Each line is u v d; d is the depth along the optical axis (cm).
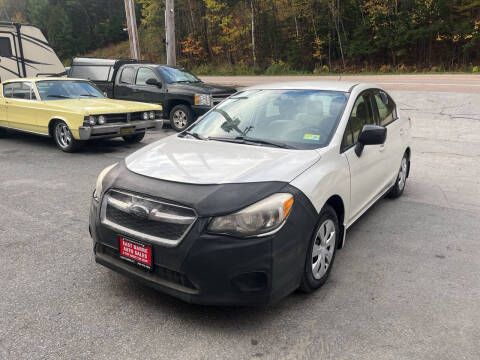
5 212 510
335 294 335
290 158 332
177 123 1178
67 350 263
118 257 311
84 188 616
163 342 272
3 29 1155
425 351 266
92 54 6712
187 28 5159
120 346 268
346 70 3972
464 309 315
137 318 298
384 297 330
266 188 288
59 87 932
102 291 334
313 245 314
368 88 474
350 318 302
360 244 433
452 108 1263
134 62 1319
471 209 548
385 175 496
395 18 3859
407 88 1692
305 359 258
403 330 288
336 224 353
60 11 6856
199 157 337
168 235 279
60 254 398
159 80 1194
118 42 6800
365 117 441
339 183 348
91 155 842
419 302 324
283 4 4384
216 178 295
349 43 4062
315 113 401
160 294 332
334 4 4078
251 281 276
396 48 3900
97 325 289
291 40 4356
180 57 5156
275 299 285
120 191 306
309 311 310
